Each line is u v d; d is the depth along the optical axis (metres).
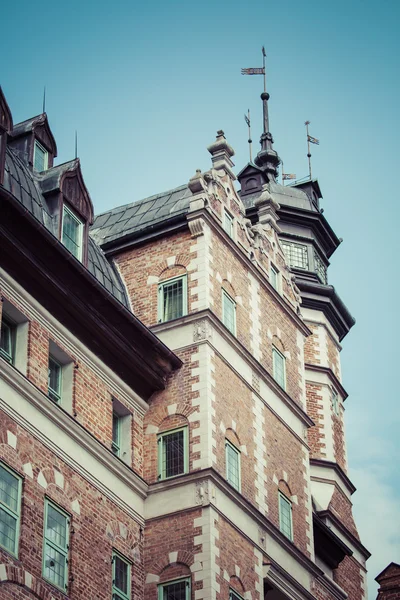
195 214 46.09
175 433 43.00
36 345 38.94
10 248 38.09
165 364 43.78
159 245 46.66
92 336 41.34
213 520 41.16
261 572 42.97
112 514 40.31
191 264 45.62
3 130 40.09
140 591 40.56
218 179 48.06
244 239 48.84
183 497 41.66
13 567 35.06
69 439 39.22
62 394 40.22
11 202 37.50
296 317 51.06
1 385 36.94
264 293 49.25
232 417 44.31
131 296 46.16
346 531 56.56
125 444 42.50
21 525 35.97
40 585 35.84
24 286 38.88
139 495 41.88
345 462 59.59
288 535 45.88
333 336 62.03
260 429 45.97
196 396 43.22
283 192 63.44
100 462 40.38
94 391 41.31
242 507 42.97
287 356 49.75
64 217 42.88
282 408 48.00
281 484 46.50
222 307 45.84
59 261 39.47
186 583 40.41
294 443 48.22
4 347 38.34
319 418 58.69
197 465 42.03
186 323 44.56
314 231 63.16
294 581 44.81
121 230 48.00
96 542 39.09
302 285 60.91
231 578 41.28
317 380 59.62
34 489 36.97
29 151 44.34
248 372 46.22
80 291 40.47
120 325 42.00
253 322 47.69
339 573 54.59
